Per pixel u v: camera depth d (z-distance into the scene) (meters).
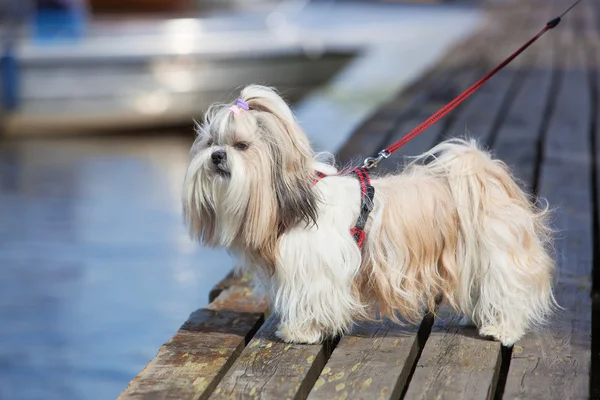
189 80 16.47
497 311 4.62
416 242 4.47
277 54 17.09
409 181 4.67
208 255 9.85
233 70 16.77
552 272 5.09
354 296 4.55
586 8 26.25
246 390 4.18
